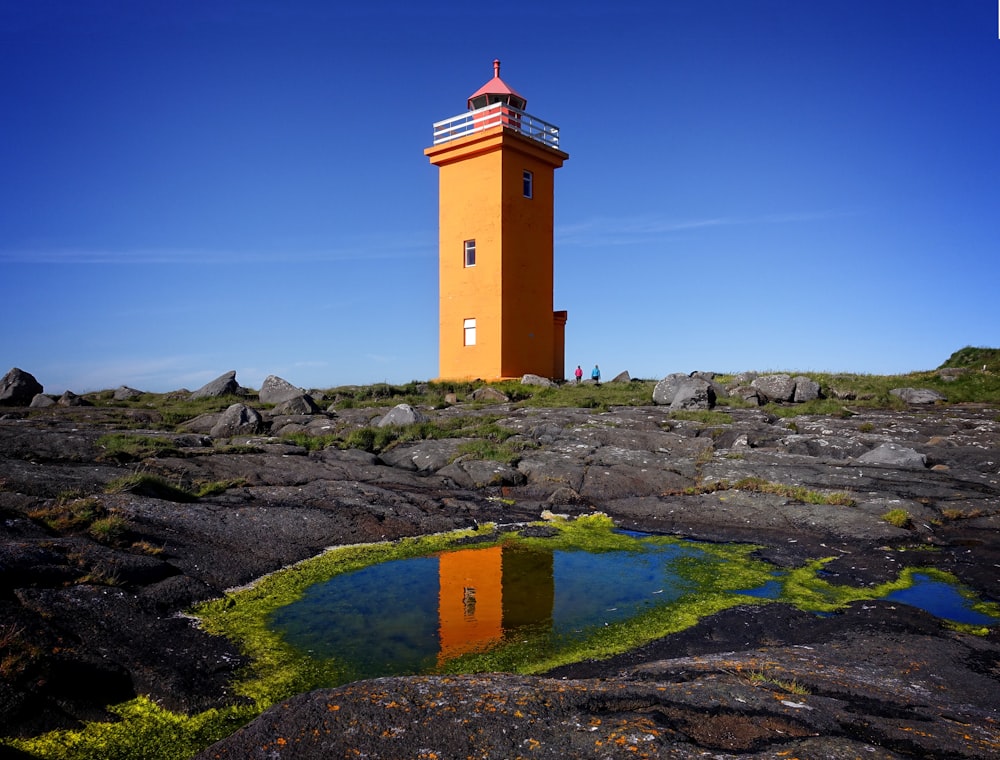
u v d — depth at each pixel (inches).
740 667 203.3
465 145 1186.6
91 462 532.7
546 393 1048.8
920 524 442.9
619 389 1108.5
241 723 206.7
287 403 895.7
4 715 192.4
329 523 429.1
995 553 393.4
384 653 260.7
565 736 148.1
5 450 545.0
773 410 880.9
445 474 587.8
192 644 258.4
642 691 172.2
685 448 665.0
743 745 145.1
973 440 663.1
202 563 340.8
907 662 227.9
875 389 1015.6
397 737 147.7
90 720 203.2
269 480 527.2
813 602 317.7
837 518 452.4
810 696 175.9
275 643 269.4
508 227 1173.1
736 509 484.1
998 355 1171.3
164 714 210.8
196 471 526.0
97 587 278.1
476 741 146.2
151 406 1007.6
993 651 244.8
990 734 159.5
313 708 160.6
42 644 221.9
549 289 1263.5
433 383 1120.2
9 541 294.2
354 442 692.7
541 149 1224.8
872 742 149.9
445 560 390.9
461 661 252.2
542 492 545.0
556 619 297.4
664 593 333.4
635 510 498.6
